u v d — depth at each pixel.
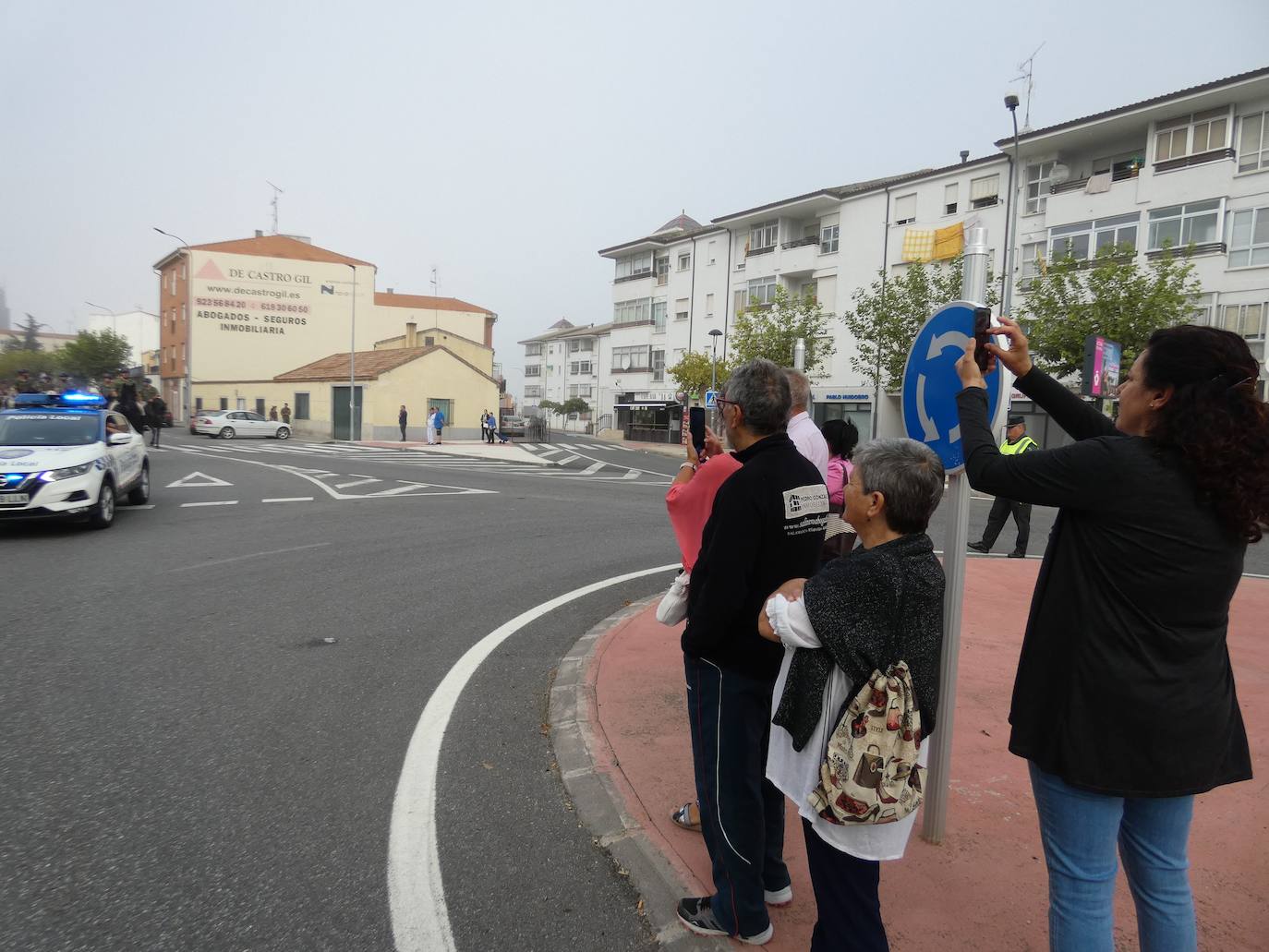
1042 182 28.62
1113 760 1.76
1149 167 25.55
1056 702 1.84
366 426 38.22
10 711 4.19
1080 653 1.80
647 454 34.22
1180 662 1.74
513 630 6.02
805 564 2.39
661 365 48.88
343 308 54.34
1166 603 1.73
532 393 84.00
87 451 10.05
